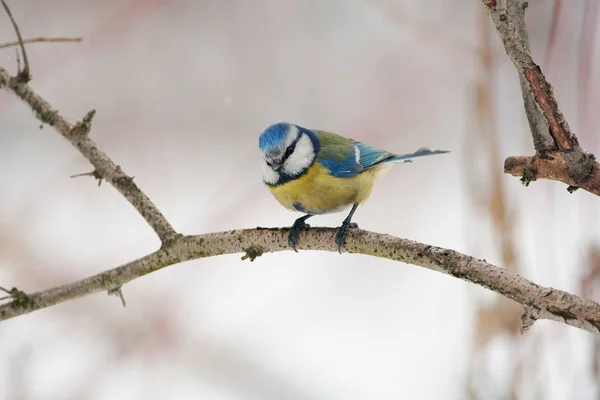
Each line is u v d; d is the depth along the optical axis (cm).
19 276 1162
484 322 802
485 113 889
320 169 789
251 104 1712
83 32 1652
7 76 757
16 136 1694
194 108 1702
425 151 818
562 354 792
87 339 1070
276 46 1750
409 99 1596
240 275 1281
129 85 1675
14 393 923
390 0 1438
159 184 1519
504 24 455
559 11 852
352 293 1236
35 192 1470
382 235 573
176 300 1145
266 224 1370
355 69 1702
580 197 945
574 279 796
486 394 779
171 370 1042
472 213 877
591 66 865
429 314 1172
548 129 479
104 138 1641
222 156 1633
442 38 1324
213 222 1371
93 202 1481
